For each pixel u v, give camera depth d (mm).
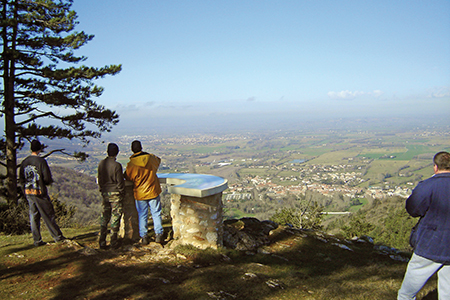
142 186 5680
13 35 11453
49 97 11484
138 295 3672
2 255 5004
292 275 4785
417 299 4047
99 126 12797
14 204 9953
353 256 6488
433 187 3051
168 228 7141
